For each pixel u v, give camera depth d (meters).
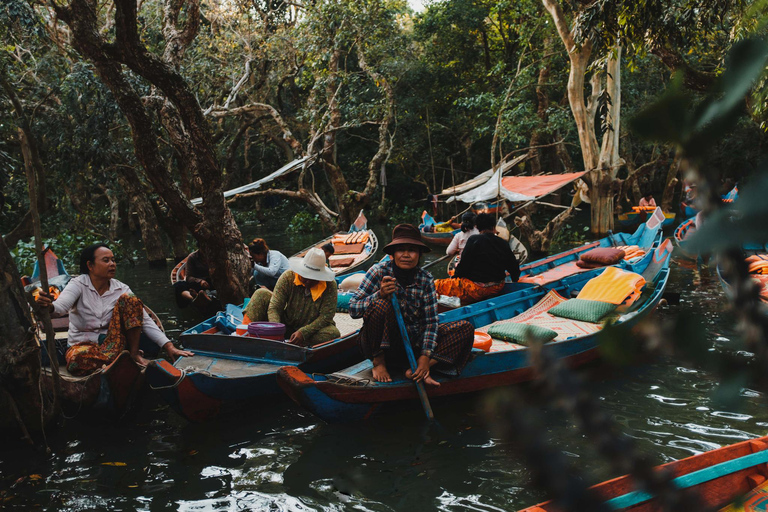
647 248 10.07
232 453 4.29
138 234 23.80
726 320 0.31
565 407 0.34
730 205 0.26
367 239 13.93
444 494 3.59
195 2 9.72
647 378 5.26
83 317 5.23
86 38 7.00
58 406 4.74
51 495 3.74
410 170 28.83
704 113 0.28
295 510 3.49
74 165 13.84
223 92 19.75
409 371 4.73
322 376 4.84
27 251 12.70
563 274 8.95
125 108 7.45
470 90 25.06
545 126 18.95
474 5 24.58
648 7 7.09
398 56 23.44
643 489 0.34
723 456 2.84
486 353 5.07
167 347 5.48
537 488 0.34
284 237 20.66
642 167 18.25
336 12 17.52
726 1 7.12
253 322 5.70
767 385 0.29
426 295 4.86
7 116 13.65
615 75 15.21
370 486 3.73
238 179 27.55
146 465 4.13
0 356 4.41
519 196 14.24
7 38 13.27
